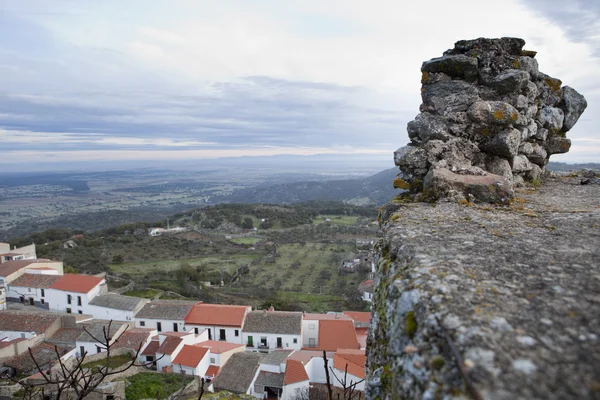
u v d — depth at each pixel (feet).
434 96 24.47
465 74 24.48
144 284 146.20
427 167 22.53
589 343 6.24
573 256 10.47
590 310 7.27
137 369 70.59
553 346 6.27
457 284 8.85
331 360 81.51
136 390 58.75
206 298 134.10
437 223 15.23
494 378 5.75
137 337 86.94
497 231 13.62
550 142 30.09
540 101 29.19
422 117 24.13
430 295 8.50
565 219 15.19
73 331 92.38
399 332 8.70
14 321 92.27
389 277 11.44
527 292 8.26
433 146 22.53
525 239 12.46
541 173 29.58
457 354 6.39
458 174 20.98
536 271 9.43
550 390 5.37
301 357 83.56
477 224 14.85
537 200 20.36
